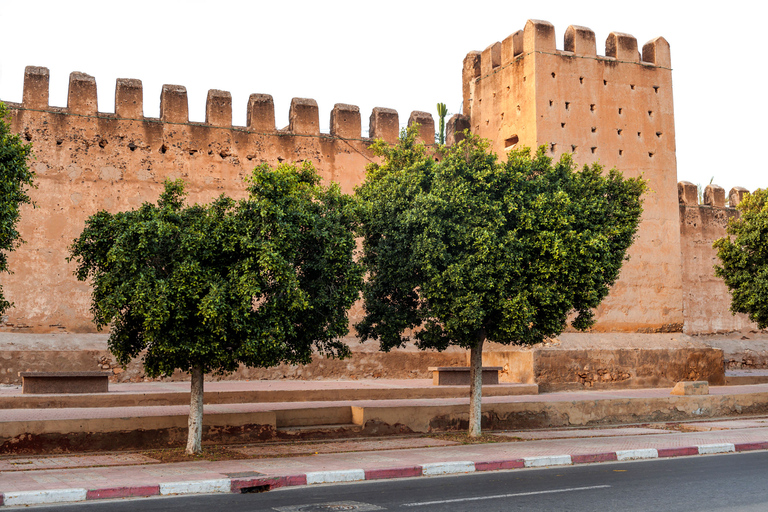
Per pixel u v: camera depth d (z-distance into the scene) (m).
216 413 14.37
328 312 13.15
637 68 27.62
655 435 16.41
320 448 13.89
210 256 11.88
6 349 21.27
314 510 8.50
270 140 26.02
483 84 28.41
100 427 13.23
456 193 14.43
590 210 15.15
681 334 27.52
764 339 34.25
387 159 17.12
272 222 12.06
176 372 23.03
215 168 25.12
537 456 12.62
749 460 13.05
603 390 24.73
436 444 14.52
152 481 10.01
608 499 9.17
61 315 22.73
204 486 9.91
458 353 26.89
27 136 22.97
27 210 22.70
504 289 14.35
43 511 8.53
